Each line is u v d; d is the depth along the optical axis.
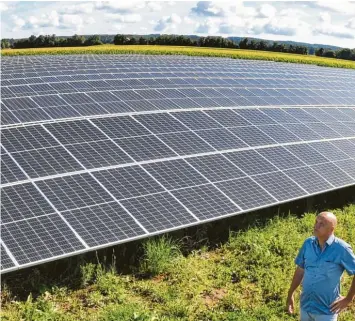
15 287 11.97
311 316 8.68
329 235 8.41
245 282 12.62
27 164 14.30
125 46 72.06
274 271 13.01
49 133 16.27
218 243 15.02
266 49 89.94
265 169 17.39
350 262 8.31
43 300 11.39
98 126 17.36
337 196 19.86
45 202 12.91
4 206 12.47
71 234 12.10
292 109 24.20
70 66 27.20
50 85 21.44
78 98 19.89
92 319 10.73
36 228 12.02
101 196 13.65
